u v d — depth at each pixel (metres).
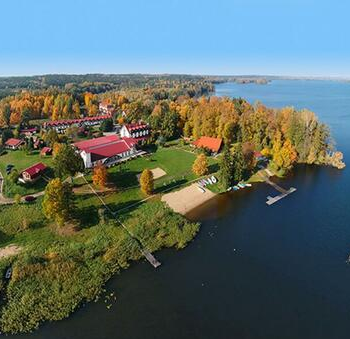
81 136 128.12
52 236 62.41
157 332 42.50
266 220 71.56
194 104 153.75
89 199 75.50
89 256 56.88
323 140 109.44
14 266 53.34
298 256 58.84
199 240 63.88
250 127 115.56
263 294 49.44
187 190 84.12
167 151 112.50
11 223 65.69
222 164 85.25
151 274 53.75
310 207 77.44
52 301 47.16
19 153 108.19
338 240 63.81
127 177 88.81
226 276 53.41
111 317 44.81
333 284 51.72
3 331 42.12
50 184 61.81
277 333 42.69
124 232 64.19
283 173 98.12
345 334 42.59
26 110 160.12
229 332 42.69
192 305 47.09
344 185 90.44
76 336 41.69
